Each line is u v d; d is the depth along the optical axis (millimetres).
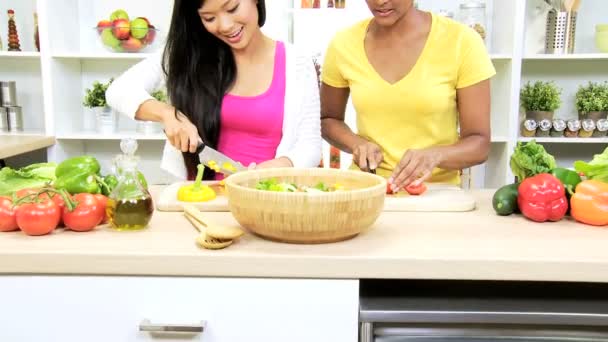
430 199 1205
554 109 2535
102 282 893
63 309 902
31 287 897
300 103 1550
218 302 890
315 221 892
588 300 931
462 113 1509
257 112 1529
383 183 968
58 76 2574
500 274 870
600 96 2535
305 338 897
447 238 980
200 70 1504
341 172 1098
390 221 1094
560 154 2857
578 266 864
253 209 913
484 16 2516
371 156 1364
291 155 1503
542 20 2537
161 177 2934
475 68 1444
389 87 1501
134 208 995
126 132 2684
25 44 2781
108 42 2531
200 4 1338
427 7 2723
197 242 926
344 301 885
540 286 998
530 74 2777
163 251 893
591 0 2674
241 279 883
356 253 892
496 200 1130
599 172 1154
